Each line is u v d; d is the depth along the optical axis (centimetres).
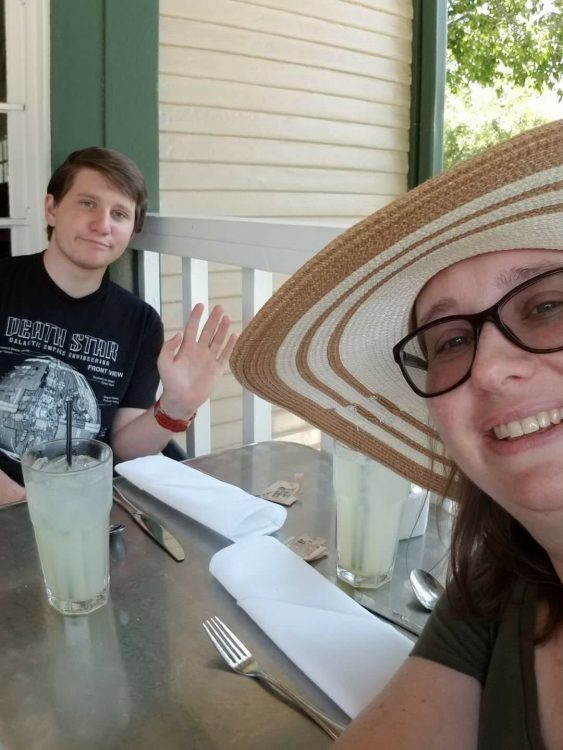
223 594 86
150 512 109
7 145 212
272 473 127
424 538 103
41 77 208
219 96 254
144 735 62
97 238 170
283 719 65
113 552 96
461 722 62
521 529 65
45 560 81
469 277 58
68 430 86
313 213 296
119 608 82
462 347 60
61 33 205
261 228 166
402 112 321
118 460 168
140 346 184
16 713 65
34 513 80
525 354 55
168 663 72
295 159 285
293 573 86
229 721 64
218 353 153
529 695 58
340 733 62
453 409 59
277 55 268
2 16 203
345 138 300
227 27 250
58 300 175
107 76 215
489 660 65
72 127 213
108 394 179
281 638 74
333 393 84
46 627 78
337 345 76
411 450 85
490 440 58
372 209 319
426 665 66
